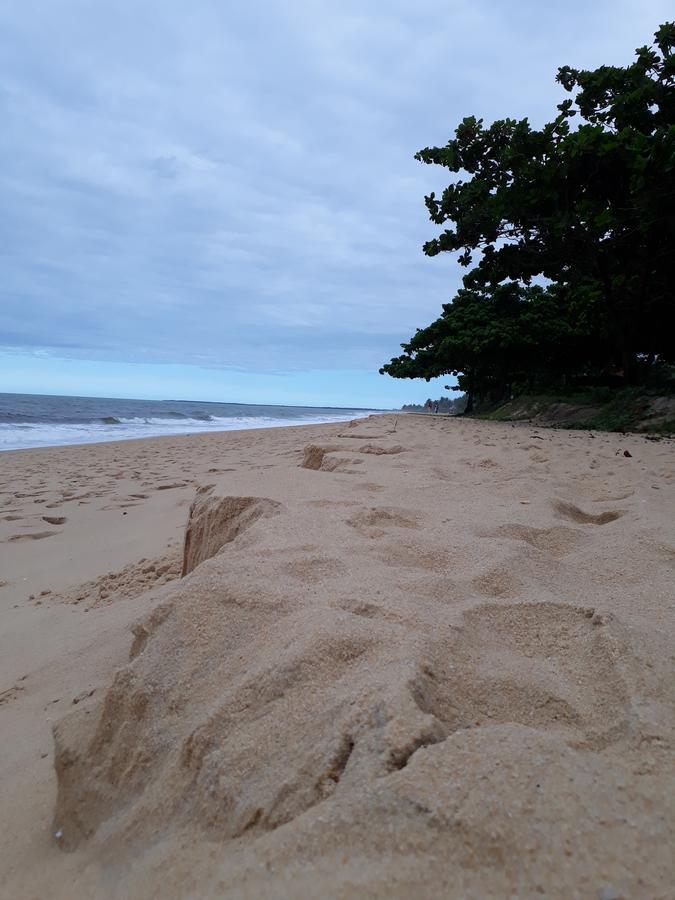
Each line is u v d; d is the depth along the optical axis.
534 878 0.80
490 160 14.41
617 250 13.85
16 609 3.69
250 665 1.47
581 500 4.02
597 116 13.58
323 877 0.85
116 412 42.12
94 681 2.39
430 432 10.49
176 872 1.06
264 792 1.12
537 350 20.56
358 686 1.27
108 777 1.46
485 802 0.90
